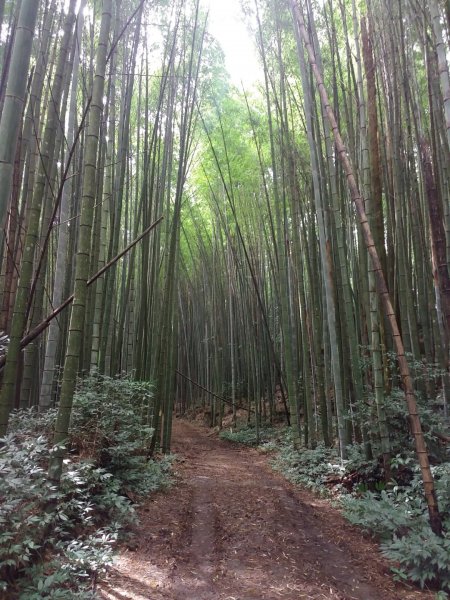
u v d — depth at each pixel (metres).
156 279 8.15
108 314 6.18
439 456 4.68
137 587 2.90
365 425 5.21
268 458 8.38
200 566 3.32
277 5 7.40
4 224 2.58
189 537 3.91
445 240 5.16
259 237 11.40
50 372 4.95
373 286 5.07
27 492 2.64
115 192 6.62
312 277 7.20
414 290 7.23
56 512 3.07
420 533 3.41
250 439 10.58
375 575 3.31
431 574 3.13
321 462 6.35
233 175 10.59
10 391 3.12
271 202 10.50
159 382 6.70
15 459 2.74
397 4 5.63
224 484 5.92
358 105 5.84
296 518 4.50
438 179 5.37
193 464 7.54
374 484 5.05
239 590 2.95
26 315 3.56
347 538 4.01
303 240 7.59
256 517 4.45
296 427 7.72
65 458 4.26
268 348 11.73
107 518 3.93
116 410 4.98
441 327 5.84
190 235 15.20
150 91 8.77
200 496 5.25
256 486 5.87
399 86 5.78
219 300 13.91
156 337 8.13
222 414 13.47
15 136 2.63
